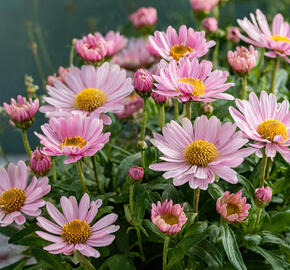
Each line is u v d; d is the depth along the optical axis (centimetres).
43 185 39
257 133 39
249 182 41
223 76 41
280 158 43
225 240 38
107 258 41
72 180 45
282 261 39
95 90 45
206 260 38
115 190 46
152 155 44
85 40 48
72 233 37
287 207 43
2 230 44
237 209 38
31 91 53
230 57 44
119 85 45
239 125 38
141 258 42
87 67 46
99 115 44
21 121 44
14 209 39
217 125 39
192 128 40
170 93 39
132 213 39
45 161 41
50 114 44
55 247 37
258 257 42
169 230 36
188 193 43
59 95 45
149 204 41
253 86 53
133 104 53
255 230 41
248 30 46
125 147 53
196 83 40
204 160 38
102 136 39
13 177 40
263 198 38
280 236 41
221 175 37
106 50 48
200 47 44
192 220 39
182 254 38
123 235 41
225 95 40
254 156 45
